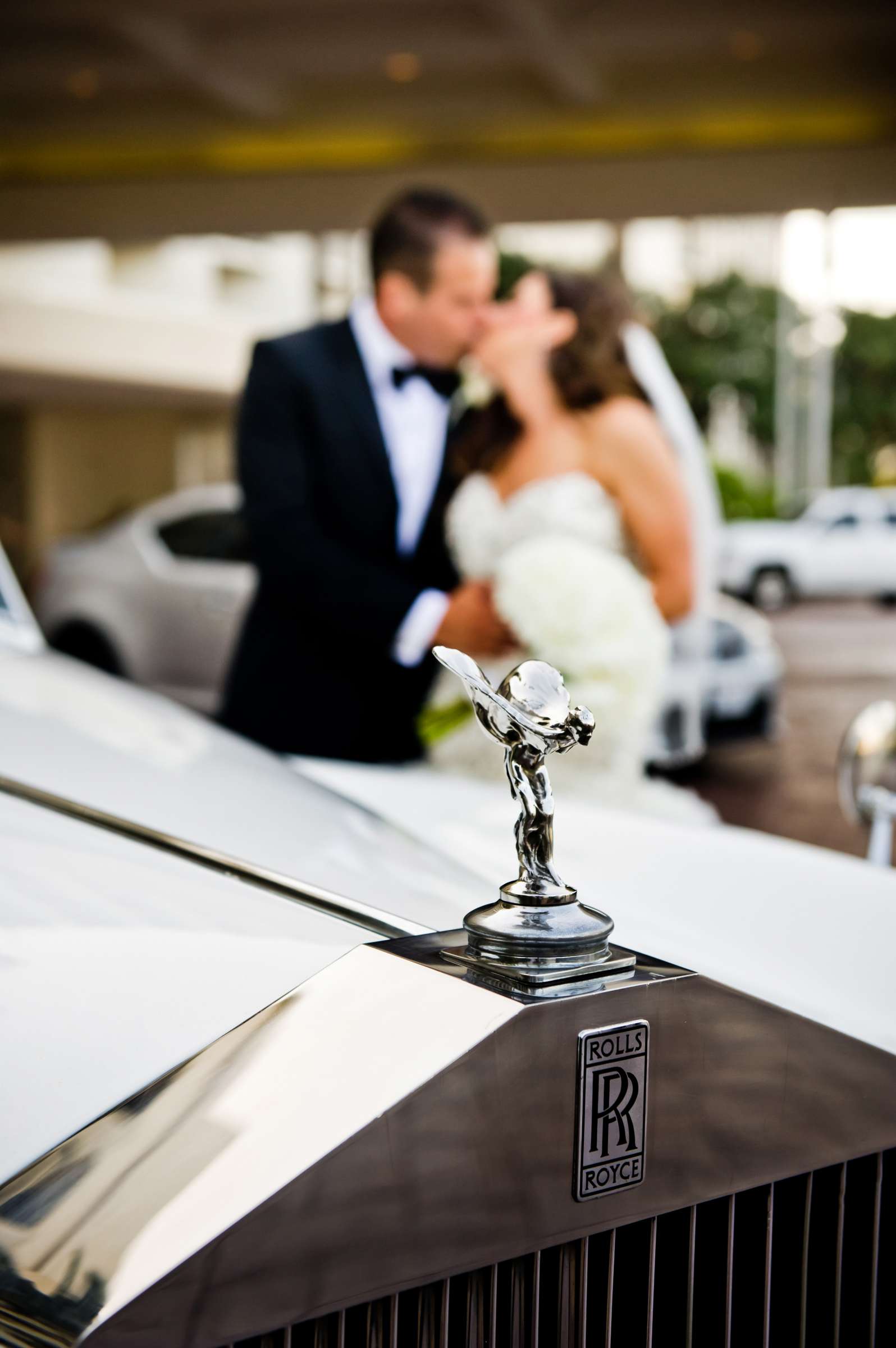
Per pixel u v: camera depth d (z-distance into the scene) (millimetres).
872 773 1166
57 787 806
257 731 2719
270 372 2701
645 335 2602
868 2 5406
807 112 6277
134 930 597
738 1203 604
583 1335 531
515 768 539
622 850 1008
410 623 2467
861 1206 646
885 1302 664
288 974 565
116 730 972
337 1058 491
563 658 2240
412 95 6602
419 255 2561
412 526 2594
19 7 5641
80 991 545
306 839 779
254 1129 469
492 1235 498
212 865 702
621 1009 525
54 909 611
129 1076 500
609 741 2271
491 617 2295
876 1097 617
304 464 2674
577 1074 514
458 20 5758
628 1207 534
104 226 7250
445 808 1124
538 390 2463
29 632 1154
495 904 542
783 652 7613
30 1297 433
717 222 6719
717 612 5195
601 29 5699
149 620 5645
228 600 5484
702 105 6336
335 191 6949
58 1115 486
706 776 4840
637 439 2445
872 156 6234
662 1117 542
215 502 5773
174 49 5984
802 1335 619
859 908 889
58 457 12570
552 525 2346
